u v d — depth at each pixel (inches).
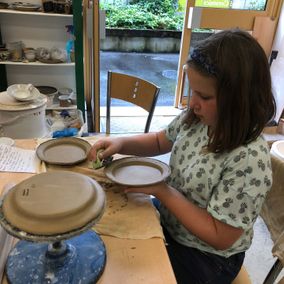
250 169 28.4
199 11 116.9
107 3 231.6
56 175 24.4
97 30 94.7
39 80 116.1
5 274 24.1
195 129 36.4
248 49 26.3
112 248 28.1
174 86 177.9
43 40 110.0
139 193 35.3
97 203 22.3
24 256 25.3
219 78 26.6
